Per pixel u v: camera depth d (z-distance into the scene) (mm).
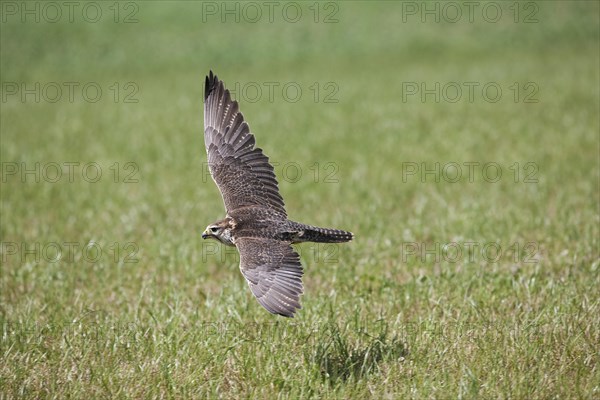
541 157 22422
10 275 15367
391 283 13859
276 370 10977
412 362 11016
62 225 18516
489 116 28453
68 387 10703
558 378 10344
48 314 13266
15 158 25203
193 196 20562
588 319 11859
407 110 30250
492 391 10180
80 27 52188
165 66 45875
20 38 50031
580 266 14336
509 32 48594
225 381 11031
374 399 10188
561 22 49781
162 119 31078
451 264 15125
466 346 11359
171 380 10719
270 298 9477
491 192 19516
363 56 46031
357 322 12102
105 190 21344
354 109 30969
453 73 38438
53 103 35531
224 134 11805
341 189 20422
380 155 23812
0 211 19422
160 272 15383
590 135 24609
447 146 24469
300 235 10508
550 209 18125
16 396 10648
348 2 56250
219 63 46250
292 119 29484
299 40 49719
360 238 16625
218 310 12898
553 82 34062
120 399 10430
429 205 18828
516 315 12344
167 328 12234
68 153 25859
